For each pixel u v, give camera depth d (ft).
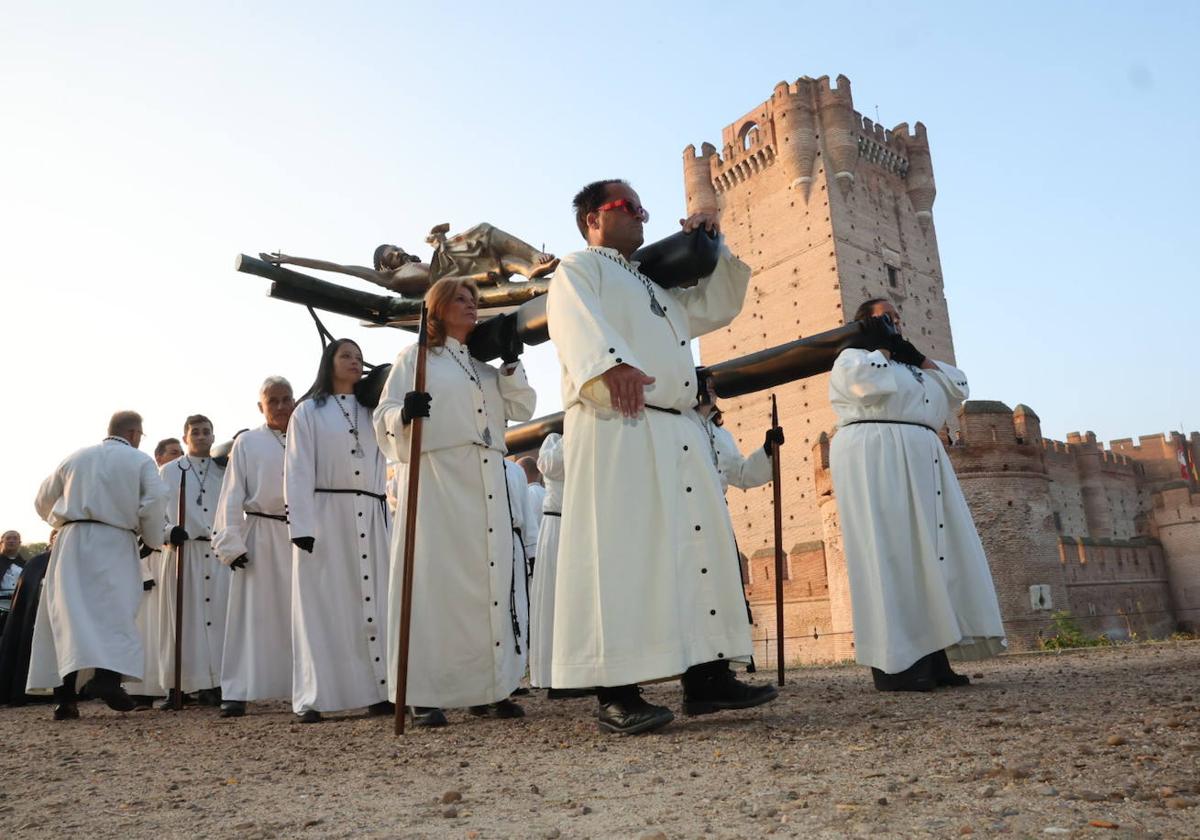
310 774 12.87
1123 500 196.24
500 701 19.53
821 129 186.80
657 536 14.15
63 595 26.18
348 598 22.27
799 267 183.42
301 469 22.41
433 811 9.46
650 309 15.25
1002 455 78.23
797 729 12.94
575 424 14.85
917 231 197.67
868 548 20.71
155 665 32.32
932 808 7.82
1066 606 77.97
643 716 13.87
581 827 8.20
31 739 21.18
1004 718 12.76
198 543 32.35
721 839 7.36
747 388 24.07
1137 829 6.84
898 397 21.81
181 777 13.58
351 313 25.16
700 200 204.64
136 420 28.86
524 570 24.48
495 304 23.91
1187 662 22.70
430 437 19.60
